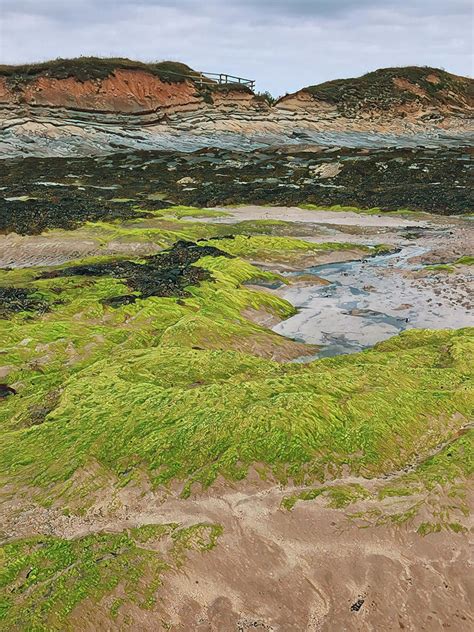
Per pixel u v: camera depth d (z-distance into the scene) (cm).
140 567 733
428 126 6319
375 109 6350
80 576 720
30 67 5459
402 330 1631
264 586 729
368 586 727
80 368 1266
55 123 5131
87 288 1758
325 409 996
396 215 3162
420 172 4016
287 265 2283
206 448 916
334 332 1628
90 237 2527
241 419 964
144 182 3931
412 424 1000
